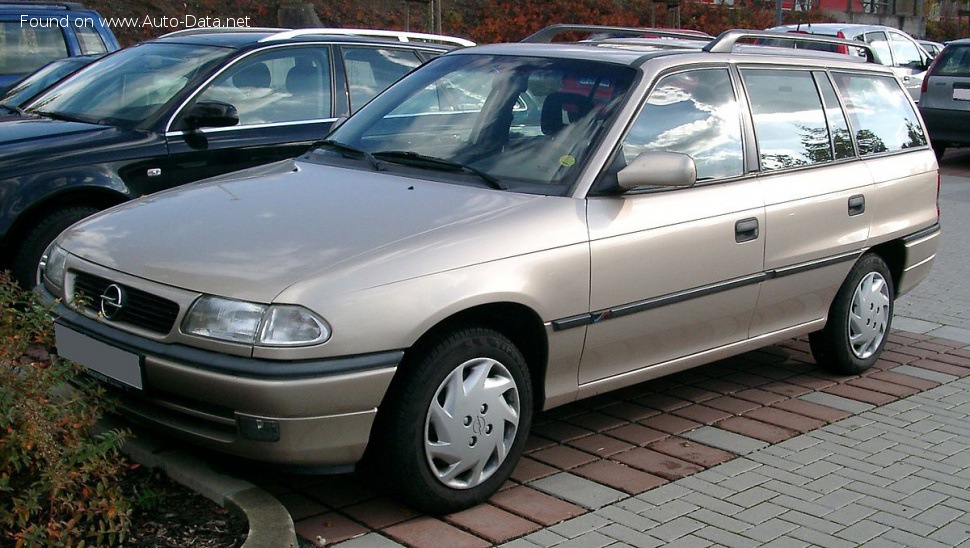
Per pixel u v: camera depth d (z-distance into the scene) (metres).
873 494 4.63
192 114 6.88
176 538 3.71
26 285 6.30
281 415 3.73
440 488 4.13
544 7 23.05
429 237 4.12
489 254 4.18
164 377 3.91
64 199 6.40
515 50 5.57
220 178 5.16
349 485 4.46
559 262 4.39
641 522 4.22
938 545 4.17
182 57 7.45
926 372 6.53
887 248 6.51
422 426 4.03
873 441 5.29
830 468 4.90
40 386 3.59
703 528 4.20
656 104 5.05
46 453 3.43
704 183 5.15
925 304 8.23
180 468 4.10
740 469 4.84
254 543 3.59
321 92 7.69
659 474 4.73
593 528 4.14
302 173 5.04
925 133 6.89
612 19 23.17
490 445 4.25
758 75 5.71
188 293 3.91
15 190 6.17
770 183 5.50
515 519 4.19
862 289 6.25
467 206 4.43
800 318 5.88
